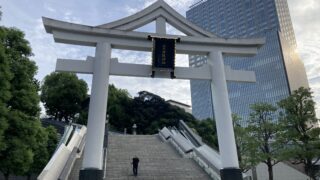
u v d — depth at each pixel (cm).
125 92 5647
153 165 1733
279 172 2733
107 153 1980
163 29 1659
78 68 1459
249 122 2580
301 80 9125
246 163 2434
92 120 1340
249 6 10206
